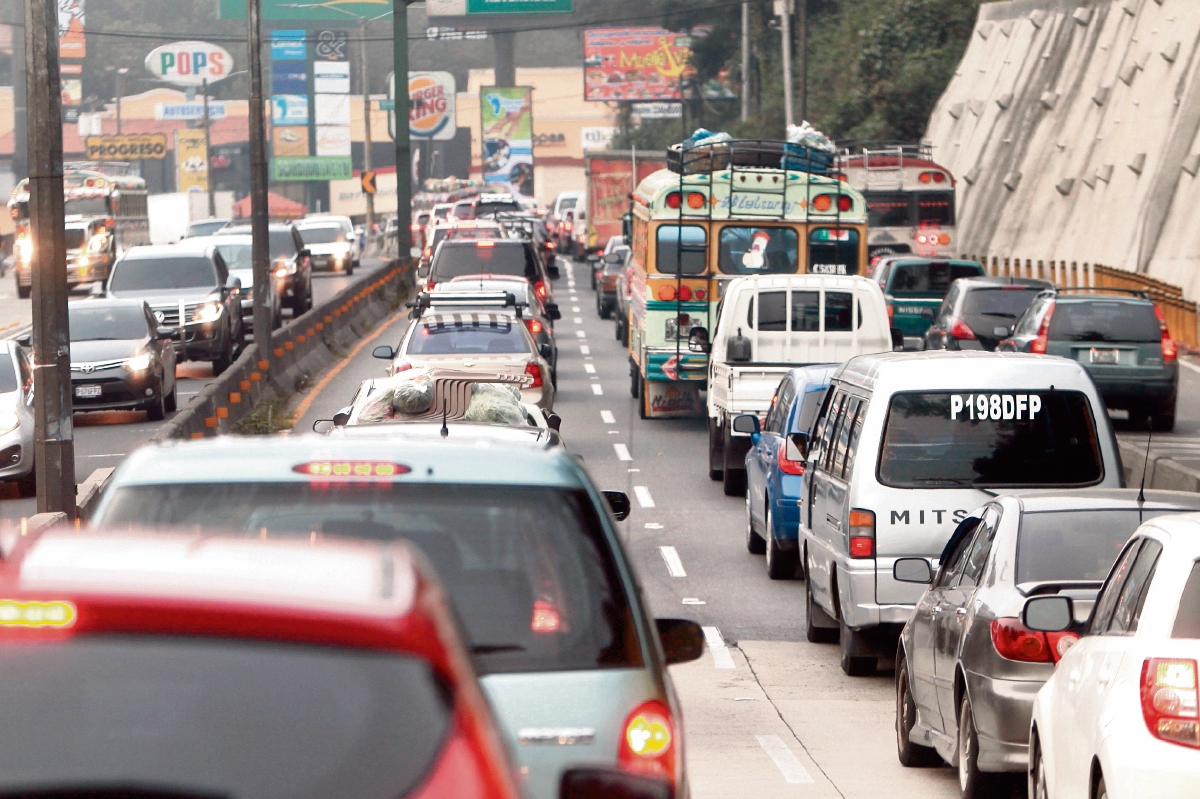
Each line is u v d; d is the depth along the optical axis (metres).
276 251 164.38
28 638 9.37
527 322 104.69
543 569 17.59
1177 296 138.25
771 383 77.69
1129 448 77.50
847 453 45.59
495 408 46.66
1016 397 43.59
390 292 188.75
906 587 43.00
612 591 17.67
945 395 43.59
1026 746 29.31
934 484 43.22
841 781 34.28
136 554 10.44
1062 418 43.56
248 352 104.62
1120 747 21.48
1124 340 87.88
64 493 56.34
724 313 83.00
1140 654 22.00
